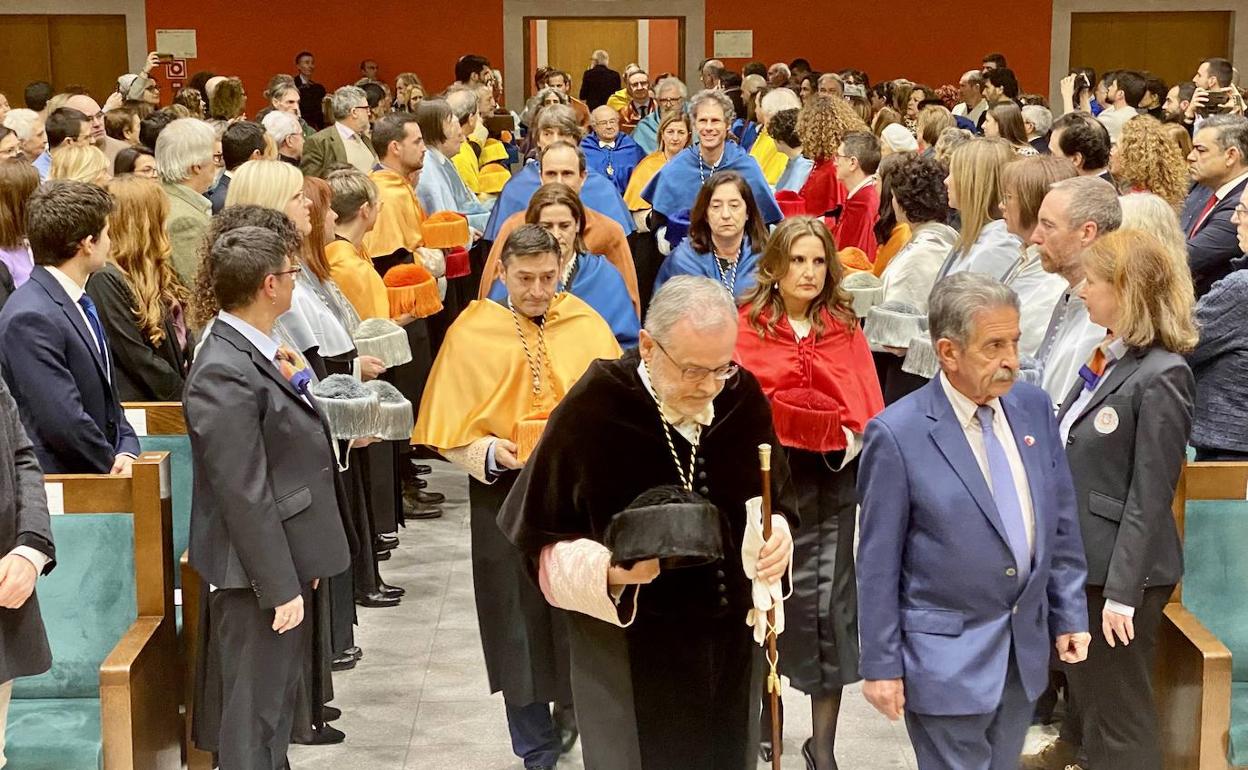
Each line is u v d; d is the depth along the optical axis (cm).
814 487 429
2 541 339
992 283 329
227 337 378
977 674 333
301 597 382
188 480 475
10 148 661
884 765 466
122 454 436
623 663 315
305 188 518
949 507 333
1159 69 1838
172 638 419
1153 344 367
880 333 534
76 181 438
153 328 498
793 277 430
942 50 1819
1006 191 466
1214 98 825
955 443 335
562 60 2092
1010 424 341
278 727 394
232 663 386
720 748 321
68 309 431
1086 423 373
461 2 1811
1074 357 410
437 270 759
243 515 369
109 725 380
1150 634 378
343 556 394
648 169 934
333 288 532
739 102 1289
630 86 1353
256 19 1795
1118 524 369
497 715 502
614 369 312
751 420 316
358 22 1806
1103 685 382
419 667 542
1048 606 349
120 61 1834
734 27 1817
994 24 1814
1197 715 379
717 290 298
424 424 430
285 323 476
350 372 512
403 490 727
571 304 450
